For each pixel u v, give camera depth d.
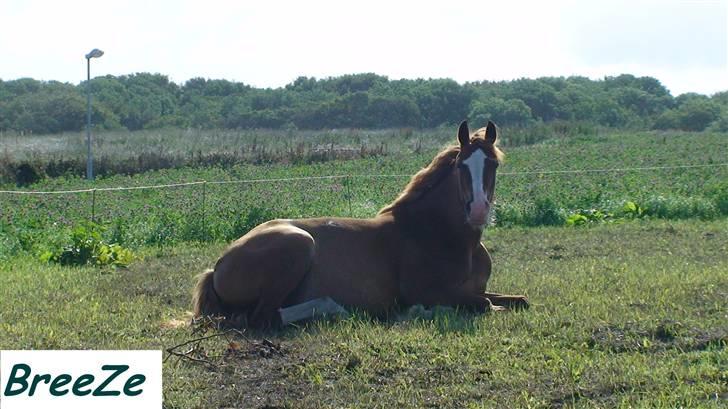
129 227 16.73
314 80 108.31
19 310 9.72
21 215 18.02
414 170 33.50
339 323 8.59
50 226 16.95
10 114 84.25
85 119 84.06
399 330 8.37
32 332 8.50
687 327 8.04
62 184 30.58
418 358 7.37
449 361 7.25
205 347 7.93
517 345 7.68
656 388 6.44
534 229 17.86
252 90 108.12
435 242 9.41
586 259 13.32
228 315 9.09
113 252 14.10
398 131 66.19
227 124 87.44
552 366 7.02
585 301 9.42
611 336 7.87
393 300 9.40
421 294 9.36
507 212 19.16
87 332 8.55
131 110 92.12
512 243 15.55
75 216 18.53
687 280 10.56
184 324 8.93
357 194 22.45
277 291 8.88
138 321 9.08
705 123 85.25
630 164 34.78
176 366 7.29
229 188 24.23
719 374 6.64
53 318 9.21
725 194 20.55
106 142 51.72
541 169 32.25
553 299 9.71
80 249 14.01
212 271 9.28
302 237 8.96
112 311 9.74
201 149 43.91
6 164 34.25
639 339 7.75
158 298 10.58
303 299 9.02
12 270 13.24
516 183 24.28
